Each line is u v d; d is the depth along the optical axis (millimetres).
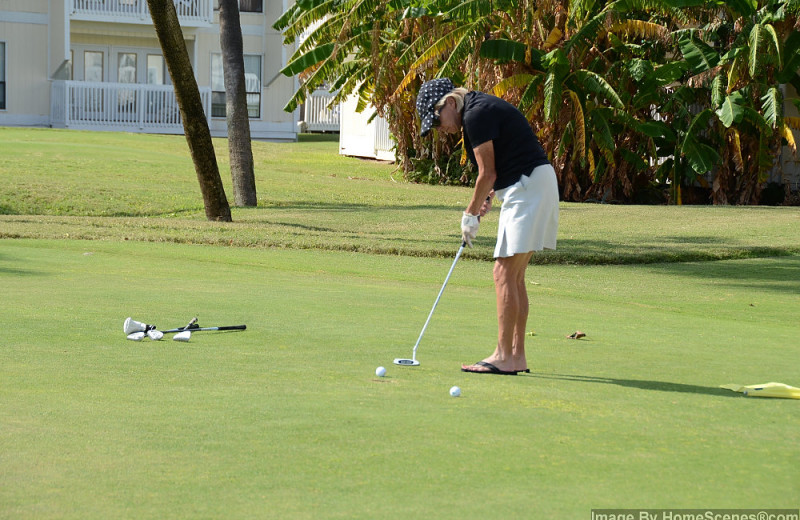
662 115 55750
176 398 9977
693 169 53594
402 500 6848
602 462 7918
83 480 7227
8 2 78875
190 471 7477
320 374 11445
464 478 7398
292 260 26938
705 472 7680
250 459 7812
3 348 12711
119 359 12156
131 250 27797
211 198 37312
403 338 14344
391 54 55719
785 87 55438
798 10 48188
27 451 7969
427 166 62062
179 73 35688
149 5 34875
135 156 58375
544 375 11906
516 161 12234
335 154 78062
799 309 20609
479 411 9672
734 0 48469
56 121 80875
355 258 28094
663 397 10633
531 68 52031
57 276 21172
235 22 44094
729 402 10438
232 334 14320
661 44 54844
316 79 54625
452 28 51844
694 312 19844
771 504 6895
